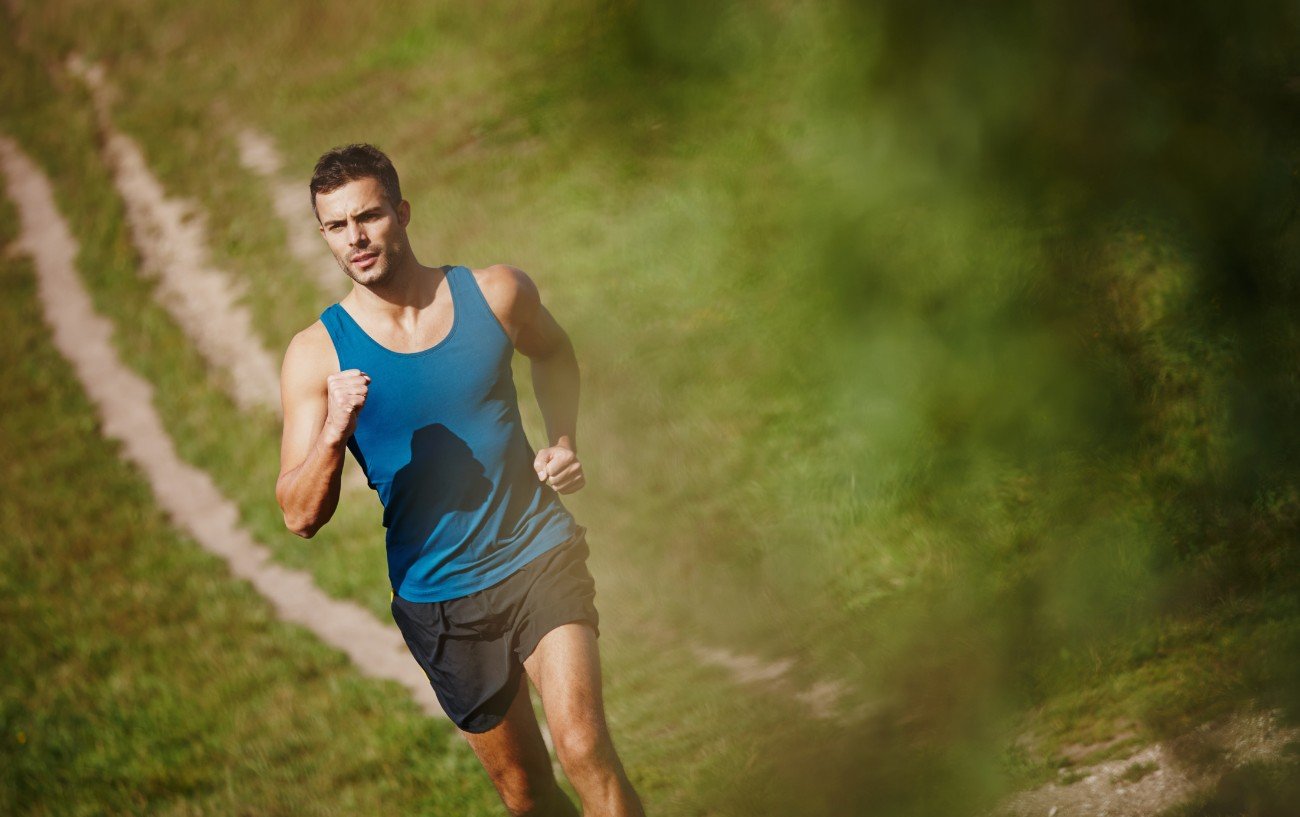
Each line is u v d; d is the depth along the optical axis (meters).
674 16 21.23
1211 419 11.59
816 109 18.38
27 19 29.84
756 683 9.75
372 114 23.48
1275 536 9.97
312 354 5.32
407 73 24.39
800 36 19.72
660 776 8.59
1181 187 14.37
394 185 5.27
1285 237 13.52
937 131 16.25
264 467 16.47
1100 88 15.75
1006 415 12.21
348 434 4.88
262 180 22.69
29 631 13.62
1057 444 11.74
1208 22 16.34
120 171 24.55
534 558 5.52
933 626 9.77
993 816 7.07
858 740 8.41
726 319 15.18
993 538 10.85
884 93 17.45
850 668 9.59
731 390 14.00
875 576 10.92
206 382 18.62
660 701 9.78
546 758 6.00
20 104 27.58
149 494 16.48
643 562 11.94
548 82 22.28
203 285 20.69
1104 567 9.88
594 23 23.09
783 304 15.07
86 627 13.57
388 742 10.08
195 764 10.44
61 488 16.88
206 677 12.02
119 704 11.78
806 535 11.70
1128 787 6.93
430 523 5.47
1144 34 16.34
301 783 9.76
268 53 26.56
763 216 16.77
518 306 5.55
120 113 26.23
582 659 5.27
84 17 29.30
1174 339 12.59
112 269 21.73
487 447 5.42
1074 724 7.85
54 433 18.23
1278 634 8.27
